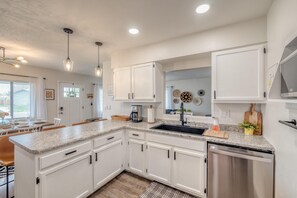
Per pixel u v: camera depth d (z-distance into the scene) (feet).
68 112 17.97
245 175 5.00
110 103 12.10
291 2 3.47
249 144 4.92
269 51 5.18
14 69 13.48
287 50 3.03
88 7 5.12
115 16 5.70
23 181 4.95
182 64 8.41
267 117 5.37
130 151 7.93
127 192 6.53
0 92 12.98
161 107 9.08
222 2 4.85
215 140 5.51
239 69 5.93
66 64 6.98
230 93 6.08
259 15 5.55
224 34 6.31
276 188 4.44
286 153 3.74
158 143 6.97
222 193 5.43
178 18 5.83
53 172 4.77
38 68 15.10
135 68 9.01
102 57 11.37
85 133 6.31
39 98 15.05
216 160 5.49
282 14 4.02
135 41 8.09
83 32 7.06
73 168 5.41
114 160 7.37
